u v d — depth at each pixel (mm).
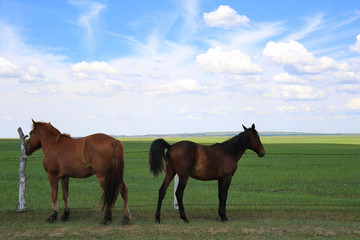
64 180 8805
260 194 12547
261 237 6711
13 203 10594
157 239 6469
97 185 14969
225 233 7016
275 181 16359
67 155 8367
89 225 7777
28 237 6648
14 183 15148
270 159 30594
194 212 9508
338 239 6527
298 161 28188
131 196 12109
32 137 8953
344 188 14188
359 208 9852
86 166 8320
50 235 6859
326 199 11492
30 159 28906
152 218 8773
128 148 49656
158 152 8336
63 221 8344
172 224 7902
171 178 8641
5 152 40031
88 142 8273
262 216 8938
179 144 8602
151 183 15852
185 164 8414
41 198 11625
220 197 8680
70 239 6555
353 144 70875
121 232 7105
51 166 8492
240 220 8430
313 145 65188
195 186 14906
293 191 13570
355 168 22688
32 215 8953
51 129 8789
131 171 20609
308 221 8164
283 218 8688
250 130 9461
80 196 12023
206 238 6625
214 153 8727
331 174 19281
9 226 7602
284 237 6645
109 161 8070
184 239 6566
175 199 9734
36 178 17031
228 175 8766
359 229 7383
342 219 8594
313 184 15398
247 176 18203
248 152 42656
